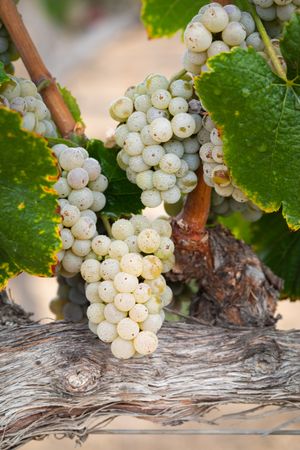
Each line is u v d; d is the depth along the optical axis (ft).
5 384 2.14
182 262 2.42
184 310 2.64
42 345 2.19
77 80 12.43
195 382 2.18
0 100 2.09
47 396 2.14
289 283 2.72
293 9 2.17
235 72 2.00
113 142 2.35
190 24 2.03
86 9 10.94
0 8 2.40
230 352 2.21
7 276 2.13
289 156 2.05
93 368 2.14
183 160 2.16
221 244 2.48
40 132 2.22
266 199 2.06
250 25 2.12
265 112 2.03
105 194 2.34
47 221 2.04
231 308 2.44
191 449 6.12
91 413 2.17
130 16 9.93
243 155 2.04
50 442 6.04
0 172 2.01
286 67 2.08
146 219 2.16
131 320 2.04
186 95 2.12
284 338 2.24
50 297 7.47
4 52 2.49
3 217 2.04
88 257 2.15
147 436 6.24
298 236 2.68
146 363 2.17
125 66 13.14
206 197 2.31
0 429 2.13
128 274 2.04
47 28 10.68
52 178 2.00
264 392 2.20
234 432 2.25
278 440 6.07
